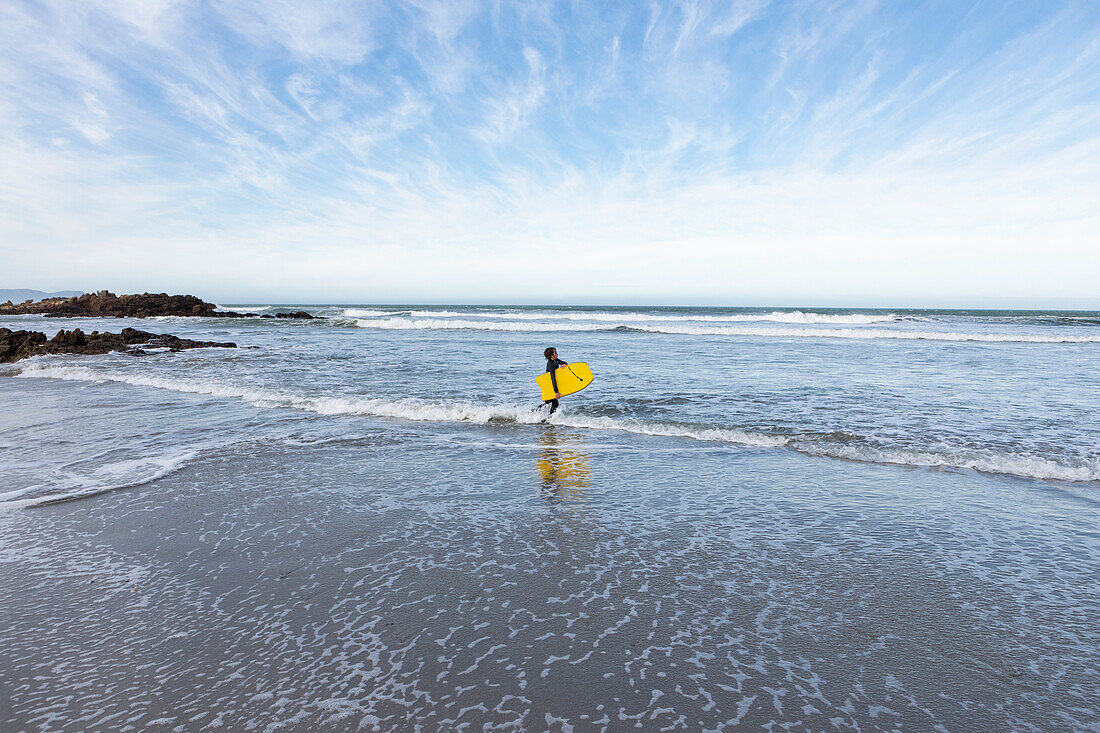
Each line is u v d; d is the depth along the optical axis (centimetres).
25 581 417
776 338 3084
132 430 923
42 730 263
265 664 316
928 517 538
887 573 425
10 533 508
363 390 1311
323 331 3956
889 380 1437
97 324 5097
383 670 310
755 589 402
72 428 938
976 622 357
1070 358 1994
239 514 556
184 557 459
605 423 950
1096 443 799
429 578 421
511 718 271
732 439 846
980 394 1223
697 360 1927
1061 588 401
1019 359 1959
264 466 722
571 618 365
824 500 588
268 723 268
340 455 776
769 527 517
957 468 697
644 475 680
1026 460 697
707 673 308
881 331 3416
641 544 482
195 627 354
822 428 902
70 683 299
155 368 1778
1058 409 1053
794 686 296
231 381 1471
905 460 723
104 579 420
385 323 4544
